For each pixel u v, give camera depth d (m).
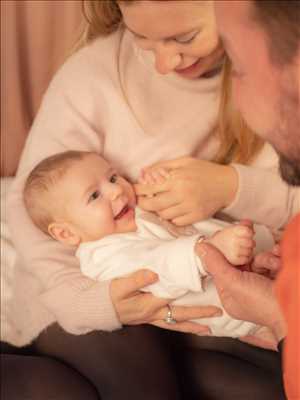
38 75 1.51
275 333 0.98
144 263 1.20
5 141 1.60
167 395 1.21
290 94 0.73
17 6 1.42
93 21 1.37
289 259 0.76
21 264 1.39
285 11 0.68
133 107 1.36
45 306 1.29
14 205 1.37
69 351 1.27
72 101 1.37
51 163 1.31
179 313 1.22
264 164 1.35
